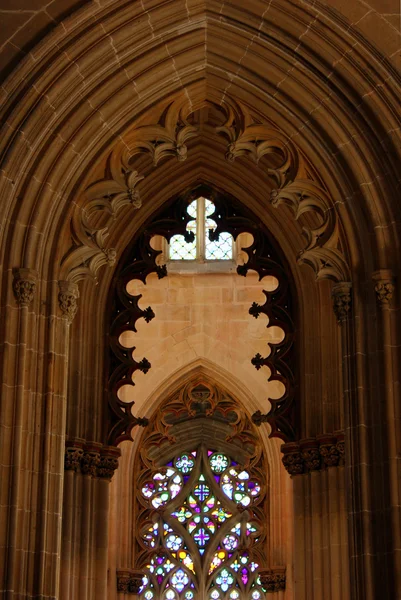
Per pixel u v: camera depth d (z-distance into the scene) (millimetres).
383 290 32188
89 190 33656
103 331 39250
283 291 39531
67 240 33406
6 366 31359
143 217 39594
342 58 32594
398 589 30344
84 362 38750
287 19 32688
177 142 34156
